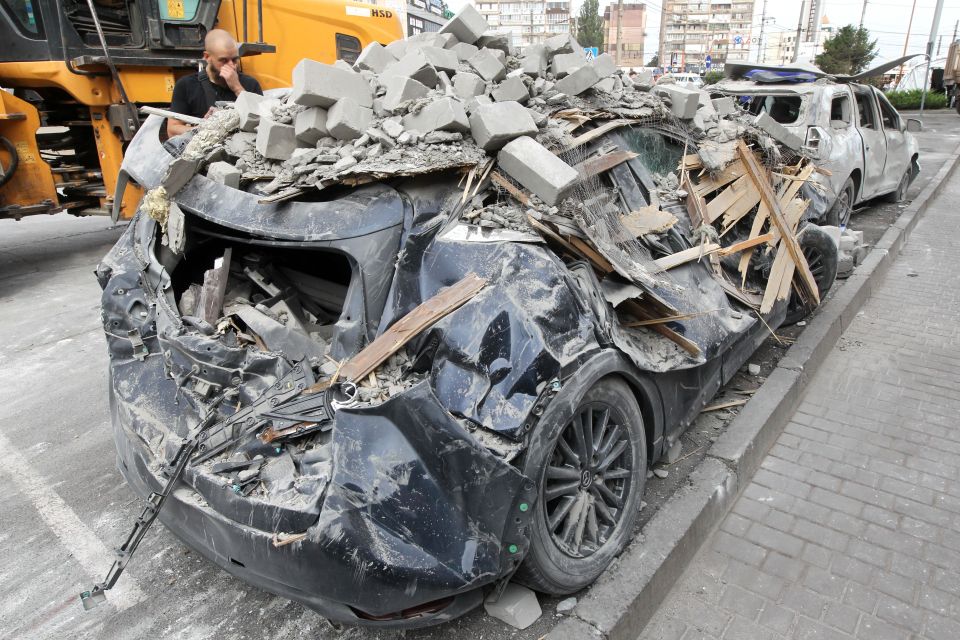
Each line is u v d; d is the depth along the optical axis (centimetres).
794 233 446
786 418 389
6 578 290
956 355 467
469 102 306
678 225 354
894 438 367
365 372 223
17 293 694
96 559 300
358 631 248
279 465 215
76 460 382
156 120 341
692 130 407
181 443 232
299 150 288
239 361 242
